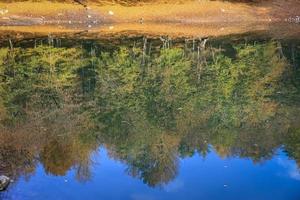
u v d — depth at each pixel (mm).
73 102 22844
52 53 36562
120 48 39312
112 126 18422
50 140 16047
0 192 10898
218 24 58812
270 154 14156
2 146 15039
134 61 34500
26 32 47531
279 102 22797
